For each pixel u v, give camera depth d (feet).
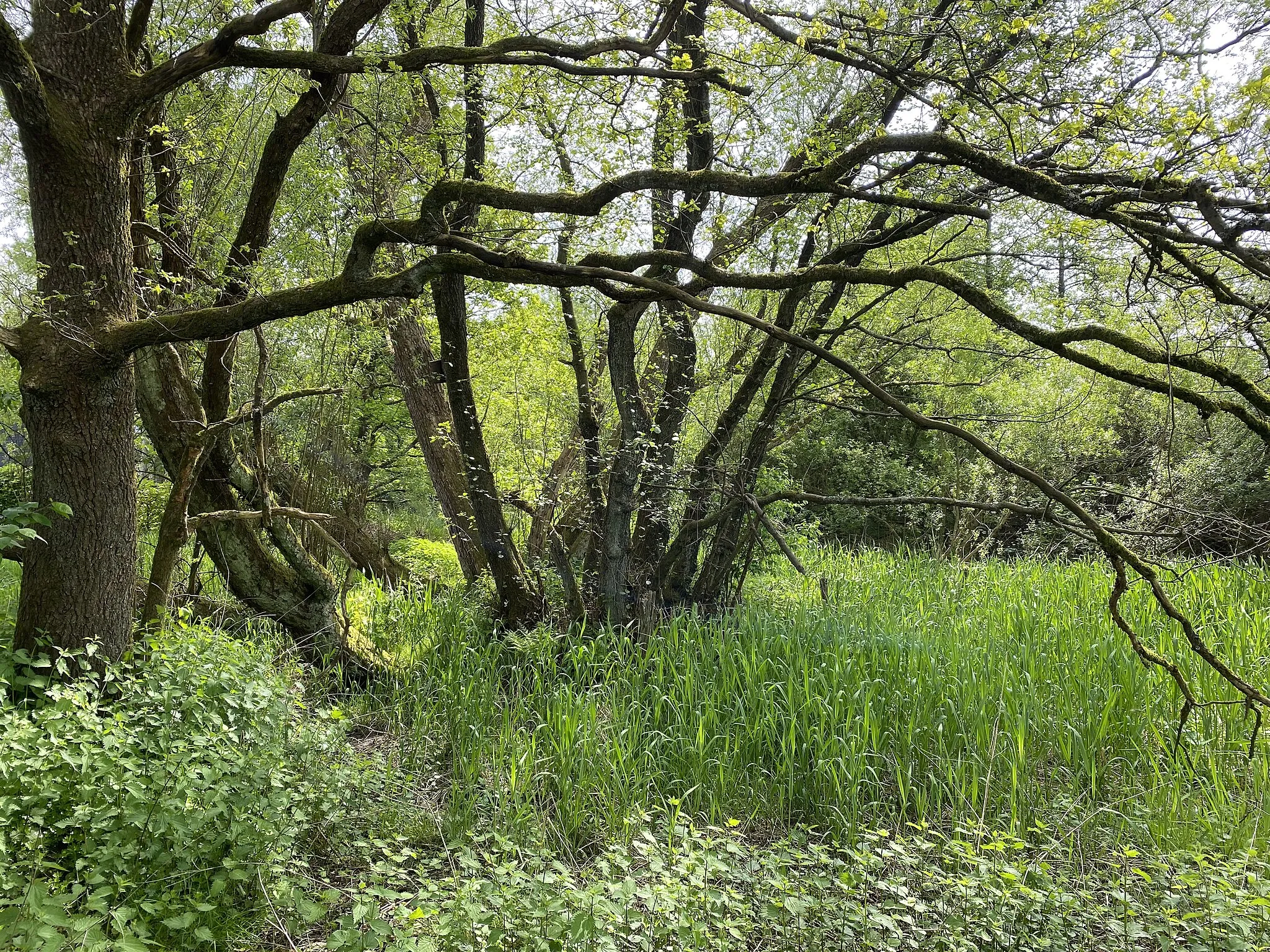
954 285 13.74
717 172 14.97
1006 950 11.03
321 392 20.12
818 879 11.44
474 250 15.20
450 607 25.34
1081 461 40.93
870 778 16.57
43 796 10.88
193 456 17.88
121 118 15.26
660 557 25.54
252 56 15.70
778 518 31.24
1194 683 19.56
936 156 18.71
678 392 24.22
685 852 12.48
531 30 20.63
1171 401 12.97
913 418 14.52
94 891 10.39
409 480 45.03
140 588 20.11
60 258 15.28
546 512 28.27
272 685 15.84
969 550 40.09
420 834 15.08
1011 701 18.04
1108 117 13.34
